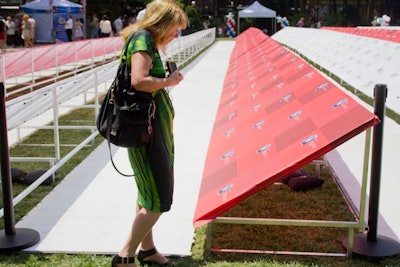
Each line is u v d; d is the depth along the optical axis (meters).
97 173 5.27
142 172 2.98
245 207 4.29
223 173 3.85
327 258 3.38
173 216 4.13
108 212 4.21
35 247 3.56
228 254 3.46
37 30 28.52
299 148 3.38
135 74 2.79
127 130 2.84
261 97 5.30
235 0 43.94
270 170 3.34
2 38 22.48
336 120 3.40
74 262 3.32
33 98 5.44
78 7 28.86
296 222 3.38
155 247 3.41
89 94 10.48
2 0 33.44
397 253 3.36
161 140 2.96
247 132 4.45
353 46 11.60
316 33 18.30
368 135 3.21
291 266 3.24
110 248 3.55
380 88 3.27
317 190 4.71
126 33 2.97
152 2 2.95
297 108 4.18
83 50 14.51
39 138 6.87
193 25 36.38
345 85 10.91
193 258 3.42
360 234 3.65
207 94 10.11
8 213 3.58
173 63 3.01
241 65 9.22
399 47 8.76
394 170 5.34
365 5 40.38
